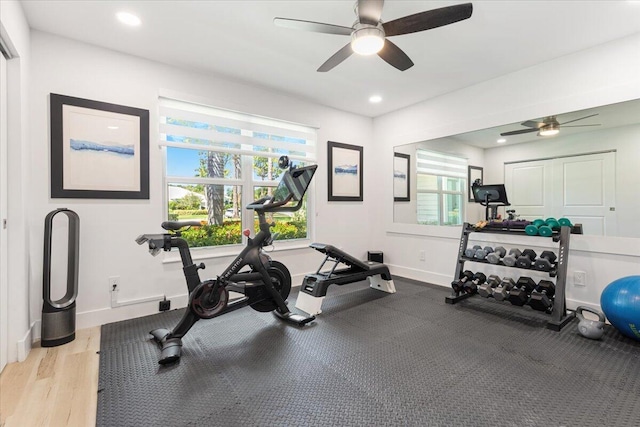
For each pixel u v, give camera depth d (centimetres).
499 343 242
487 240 373
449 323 285
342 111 475
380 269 376
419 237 451
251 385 185
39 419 155
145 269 303
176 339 231
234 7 227
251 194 387
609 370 201
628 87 265
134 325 279
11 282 212
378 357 220
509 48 287
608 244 283
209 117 349
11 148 214
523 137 338
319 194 449
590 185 294
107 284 283
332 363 212
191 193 344
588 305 294
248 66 324
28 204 238
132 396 174
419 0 221
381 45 212
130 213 295
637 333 231
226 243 370
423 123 436
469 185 385
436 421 154
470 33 261
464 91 385
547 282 296
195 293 238
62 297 261
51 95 256
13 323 213
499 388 182
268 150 398
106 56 282
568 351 228
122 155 290
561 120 309
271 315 306
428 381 190
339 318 299
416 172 450
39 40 252
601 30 256
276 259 406
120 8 226
